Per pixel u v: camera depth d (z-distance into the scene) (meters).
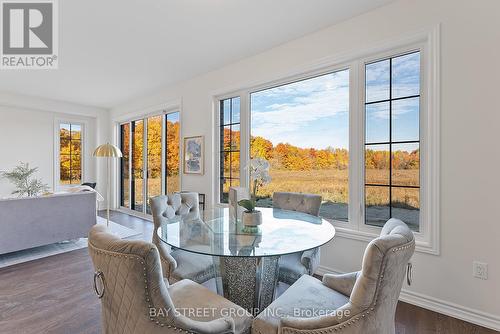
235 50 3.24
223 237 1.80
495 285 1.84
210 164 4.00
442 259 2.04
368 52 2.43
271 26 2.67
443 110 2.03
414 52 2.28
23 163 5.44
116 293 1.04
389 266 1.04
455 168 1.98
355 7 2.35
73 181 6.14
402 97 2.34
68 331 1.83
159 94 4.95
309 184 2.99
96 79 4.30
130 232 4.43
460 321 1.93
